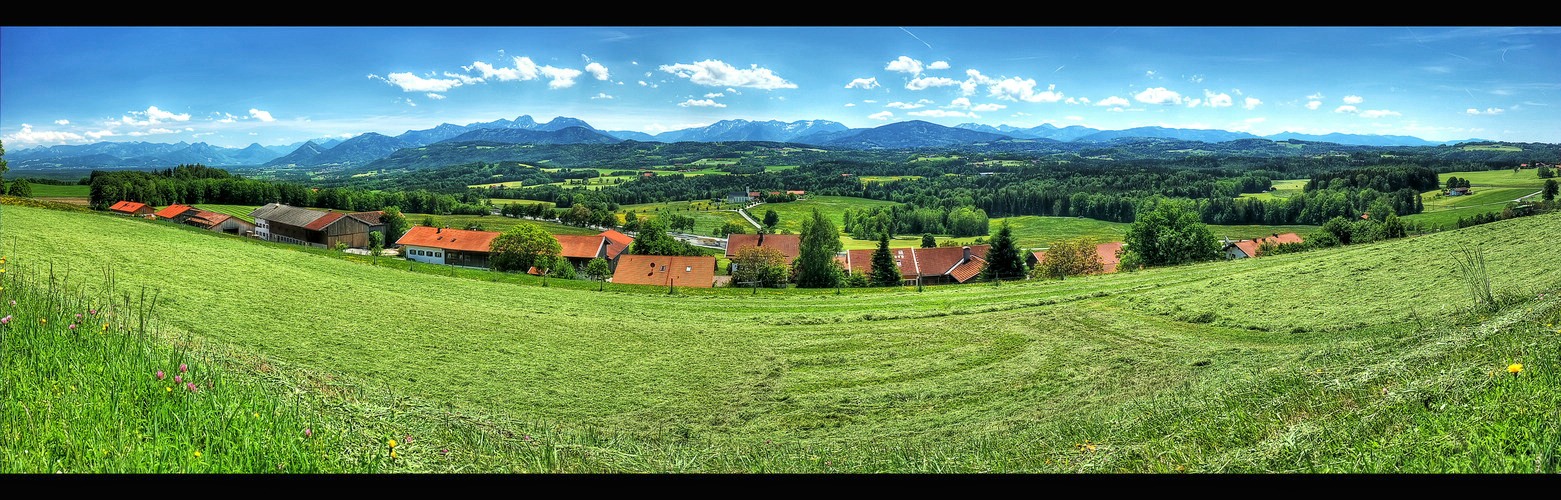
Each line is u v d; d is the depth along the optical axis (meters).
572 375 19.73
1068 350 21.89
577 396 17.86
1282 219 139.88
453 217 152.38
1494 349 8.53
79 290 18.98
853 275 62.47
